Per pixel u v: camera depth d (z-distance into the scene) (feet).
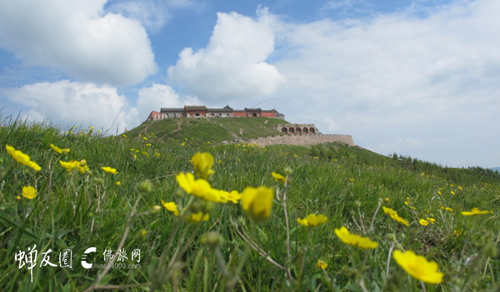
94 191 7.07
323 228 6.96
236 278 2.38
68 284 4.12
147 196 8.01
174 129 259.39
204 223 6.29
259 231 6.02
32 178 7.55
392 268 5.37
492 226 9.53
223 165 15.20
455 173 77.61
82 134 16.35
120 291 4.54
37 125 14.94
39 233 4.80
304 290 4.55
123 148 15.33
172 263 3.00
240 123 323.16
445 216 9.68
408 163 87.35
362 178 16.66
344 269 3.89
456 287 3.60
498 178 107.34
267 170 14.02
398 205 11.09
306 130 351.87
